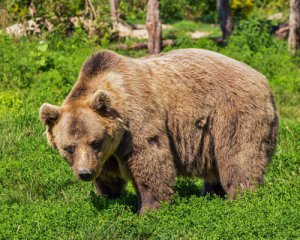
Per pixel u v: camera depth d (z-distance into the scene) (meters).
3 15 31.73
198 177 12.48
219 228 10.21
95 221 10.86
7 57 24.22
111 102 10.97
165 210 11.09
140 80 11.48
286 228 10.29
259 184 12.06
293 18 31.08
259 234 10.12
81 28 30.80
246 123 11.84
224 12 34.12
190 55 12.21
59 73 21.56
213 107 11.93
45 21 31.27
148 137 11.25
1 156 15.30
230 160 11.91
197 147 12.02
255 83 12.09
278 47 31.00
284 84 24.44
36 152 15.04
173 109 11.75
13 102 19.97
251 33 30.84
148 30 30.25
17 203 12.45
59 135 11.02
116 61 11.63
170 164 11.52
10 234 10.44
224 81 11.97
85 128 10.88
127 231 10.55
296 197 11.38
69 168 13.90
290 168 14.09
